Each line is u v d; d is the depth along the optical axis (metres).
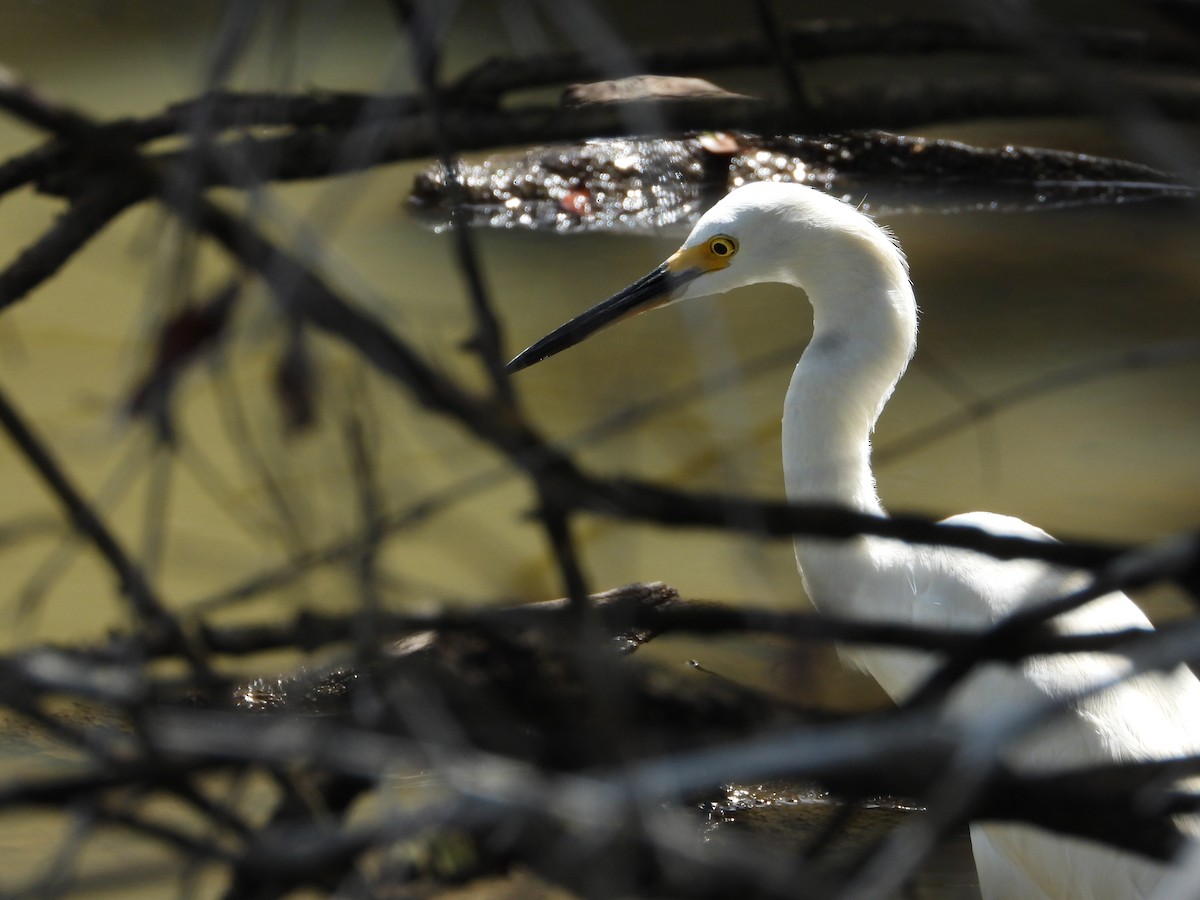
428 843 3.54
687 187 19.89
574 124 3.64
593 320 9.36
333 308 2.55
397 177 20.23
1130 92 2.72
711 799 8.49
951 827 2.58
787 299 17.08
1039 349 15.88
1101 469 13.45
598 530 11.56
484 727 3.22
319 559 2.91
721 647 9.80
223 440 12.59
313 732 2.76
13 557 11.24
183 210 2.51
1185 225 19.62
